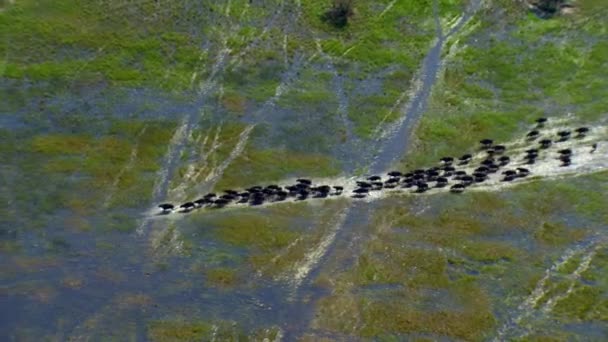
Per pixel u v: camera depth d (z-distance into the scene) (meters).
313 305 44.84
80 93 58.84
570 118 58.25
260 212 50.72
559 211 50.88
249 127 57.16
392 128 57.62
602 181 53.00
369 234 49.31
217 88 60.25
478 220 50.28
